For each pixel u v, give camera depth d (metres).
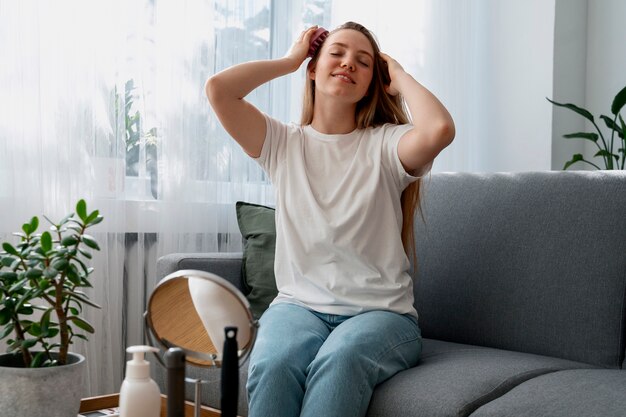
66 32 2.29
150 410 1.04
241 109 1.92
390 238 1.86
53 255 1.49
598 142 3.39
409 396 1.51
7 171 2.17
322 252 1.83
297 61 2.03
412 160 1.86
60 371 1.38
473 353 1.81
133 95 2.51
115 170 2.41
